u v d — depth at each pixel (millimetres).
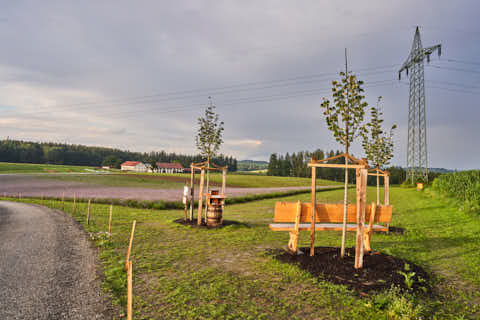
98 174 68188
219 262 6633
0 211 18047
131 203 20641
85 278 5500
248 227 11570
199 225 11461
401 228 11180
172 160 198375
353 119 6883
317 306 4344
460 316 4047
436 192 25516
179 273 5836
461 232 10234
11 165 95750
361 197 5664
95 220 13109
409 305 4105
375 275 5309
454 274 5824
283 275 5664
